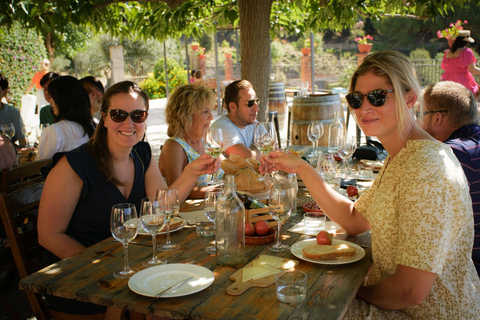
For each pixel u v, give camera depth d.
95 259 1.84
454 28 8.09
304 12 6.55
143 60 21.69
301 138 6.23
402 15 6.18
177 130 3.11
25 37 12.67
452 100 2.58
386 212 1.71
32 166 2.95
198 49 16.17
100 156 2.24
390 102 1.71
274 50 22.48
